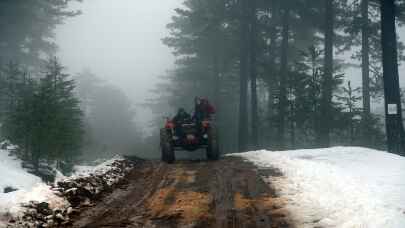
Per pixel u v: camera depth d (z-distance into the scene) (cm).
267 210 646
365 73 3222
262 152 1404
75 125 1428
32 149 1254
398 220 515
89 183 830
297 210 638
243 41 3084
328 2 2692
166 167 1176
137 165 1226
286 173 947
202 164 1220
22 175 1132
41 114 1261
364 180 787
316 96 2338
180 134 1370
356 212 584
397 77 1571
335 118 2297
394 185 735
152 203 711
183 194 776
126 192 811
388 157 1135
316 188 762
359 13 2914
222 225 577
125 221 603
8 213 580
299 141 2716
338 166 991
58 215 613
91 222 603
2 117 1678
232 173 996
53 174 1279
